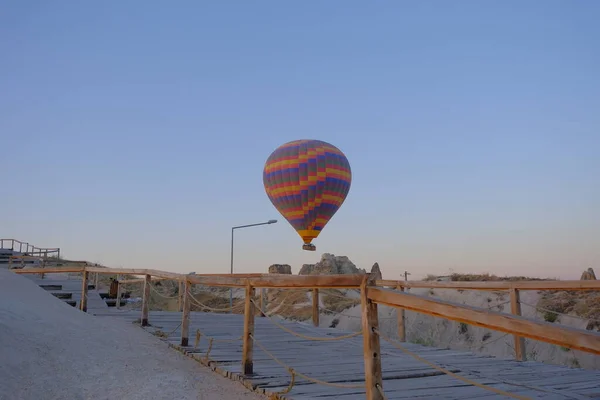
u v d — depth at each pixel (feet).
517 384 19.07
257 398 17.13
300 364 22.31
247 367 19.72
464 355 26.43
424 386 18.72
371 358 12.01
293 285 16.33
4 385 16.34
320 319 74.95
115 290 50.72
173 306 70.03
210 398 17.04
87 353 21.39
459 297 67.92
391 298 11.57
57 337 22.40
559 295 59.52
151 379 19.01
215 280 23.03
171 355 24.14
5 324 21.61
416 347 29.07
